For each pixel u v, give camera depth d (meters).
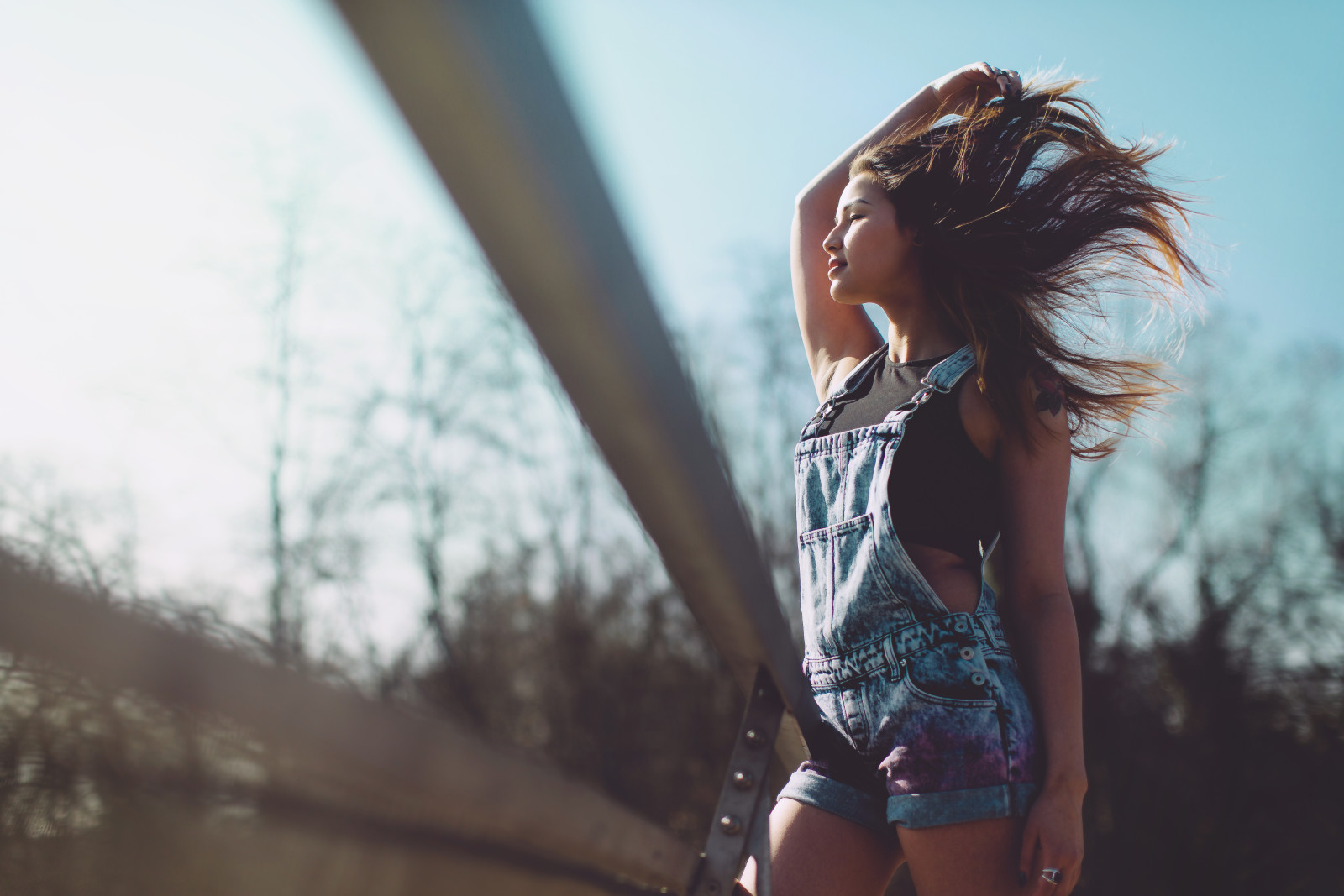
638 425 0.49
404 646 12.33
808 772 1.41
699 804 13.12
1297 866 13.79
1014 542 1.37
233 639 0.20
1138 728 14.70
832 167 1.88
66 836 0.17
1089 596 15.23
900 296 1.54
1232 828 14.02
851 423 1.48
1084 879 14.19
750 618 0.93
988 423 1.39
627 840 0.75
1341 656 14.44
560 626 13.05
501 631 12.95
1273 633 14.79
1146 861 14.14
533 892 0.55
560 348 0.39
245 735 0.20
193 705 0.18
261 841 0.21
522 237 0.29
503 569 12.91
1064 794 1.23
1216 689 14.58
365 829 0.27
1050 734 1.27
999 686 1.26
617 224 0.34
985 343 1.40
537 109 0.24
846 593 1.36
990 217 1.48
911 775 1.25
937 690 1.26
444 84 0.21
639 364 0.43
